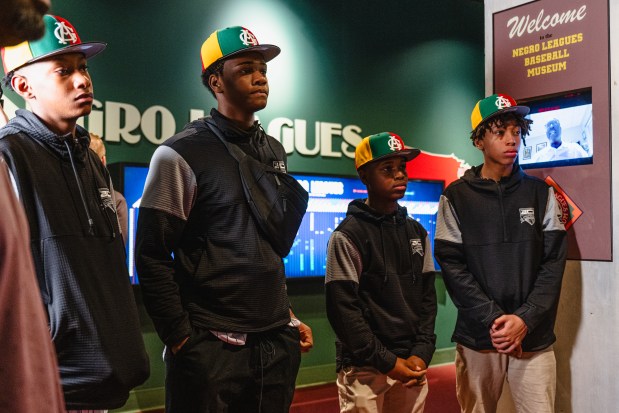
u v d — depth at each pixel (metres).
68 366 1.36
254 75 1.88
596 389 2.51
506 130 2.45
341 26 5.09
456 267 2.47
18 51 1.47
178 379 1.73
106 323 1.41
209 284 1.74
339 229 2.30
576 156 2.58
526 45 2.76
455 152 5.85
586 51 2.54
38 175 1.38
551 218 2.43
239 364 1.74
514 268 2.38
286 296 1.89
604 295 2.48
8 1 0.56
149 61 4.12
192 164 1.76
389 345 2.27
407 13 5.54
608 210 2.47
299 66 4.82
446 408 4.09
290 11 4.79
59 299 1.35
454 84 5.88
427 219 5.49
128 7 4.04
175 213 1.74
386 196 2.38
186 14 4.29
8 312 0.49
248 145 1.89
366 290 2.29
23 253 0.51
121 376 1.42
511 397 2.64
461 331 2.49
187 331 1.70
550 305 2.33
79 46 1.47
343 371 2.33
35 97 1.48
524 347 2.37
